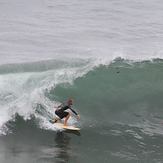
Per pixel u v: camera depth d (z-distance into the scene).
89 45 110.81
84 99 75.81
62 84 78.19
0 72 81.38
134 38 120.88
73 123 68.62
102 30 126.94
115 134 65.44
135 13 148.75
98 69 85.44
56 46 108.38
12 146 60.25
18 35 116.75
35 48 105.62
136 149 60.81
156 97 78.25
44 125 67.12
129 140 63.62
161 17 145.88
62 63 89.88
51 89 76.00
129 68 86.81
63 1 159.38
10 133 64.38
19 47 105.75
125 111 73.50
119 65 88.25
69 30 124.69
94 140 63.31
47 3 154.62
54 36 117.81
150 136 65.00
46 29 124.06
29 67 85.88
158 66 88.69
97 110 73.19
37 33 119.62
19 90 73.62
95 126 68.00
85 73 83.12
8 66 85.81
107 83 80.81
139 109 74.44
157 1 168.75
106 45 111.69
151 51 106.62
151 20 141.50
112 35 122.69
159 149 60.91
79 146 61.22
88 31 124.94
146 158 58.09
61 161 56.28
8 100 70.81
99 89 78.88
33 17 135.75
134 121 70.31
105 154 58.94
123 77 83.12
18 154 57.72
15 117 68.06
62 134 64.81
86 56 98.75
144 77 83.88
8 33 118.25
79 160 56.91
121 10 151.25
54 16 138.25
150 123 69.81
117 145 61.84
